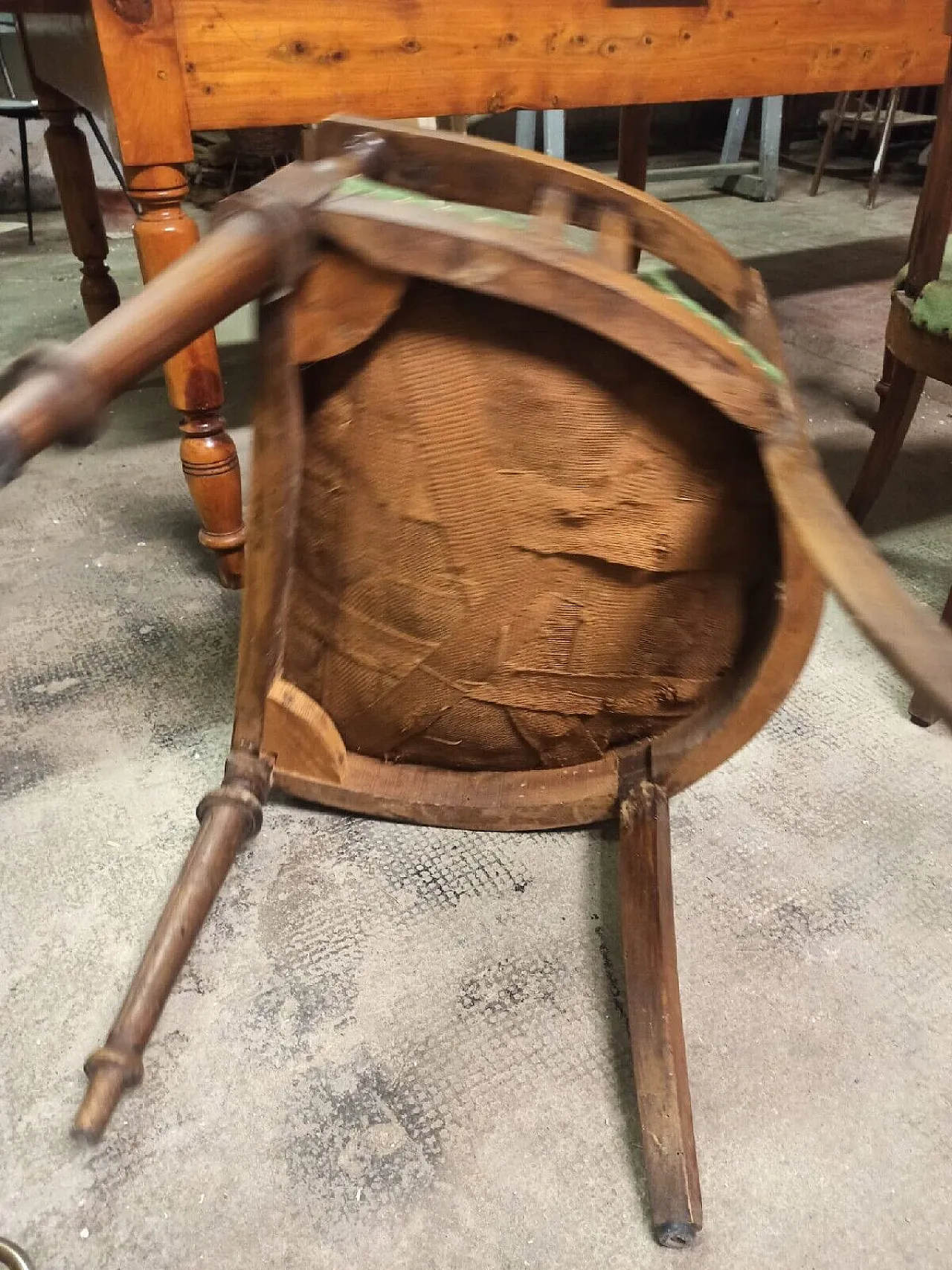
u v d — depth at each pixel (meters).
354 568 0.77
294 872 0.92
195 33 0.92
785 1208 0.68
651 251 0.80
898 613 0.46
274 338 0.64
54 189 3.19
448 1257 0.65
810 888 0.91
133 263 2.62
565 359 0.63
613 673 0.81
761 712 0.78
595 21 1.10
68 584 1.34
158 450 1.73
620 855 0.84
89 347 0.48
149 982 0.74
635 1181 0.69
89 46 0.98
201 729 1.09
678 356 0.58
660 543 0.71
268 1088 0.75
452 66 1.05
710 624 0.77
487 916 0.88
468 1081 0.75
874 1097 0.75
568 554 0.72
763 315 0.78
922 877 0.93
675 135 4.23
